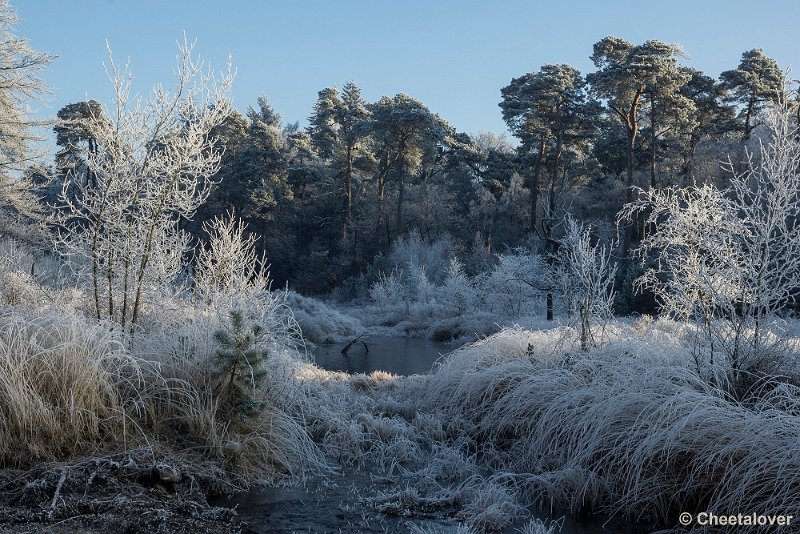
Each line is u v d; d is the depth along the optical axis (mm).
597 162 51812
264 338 7574
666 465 5652
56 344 6172
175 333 7395
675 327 10039
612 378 6914
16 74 16578
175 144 8266
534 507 5828
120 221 8133
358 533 5027
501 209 52719
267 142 56250
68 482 5102
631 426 5844
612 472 5945
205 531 4832
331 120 61156
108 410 6070
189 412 6387
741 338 6738
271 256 55188
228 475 6020
